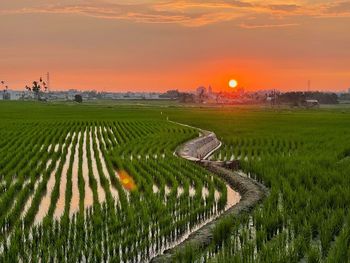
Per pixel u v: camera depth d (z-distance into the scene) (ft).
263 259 37.91
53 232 46.70
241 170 90.48
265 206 54.49
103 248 42.73
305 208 53.01
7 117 274.98
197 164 95.30
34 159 92.94
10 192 63.31
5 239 44.29
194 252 39.01
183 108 480.64
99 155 109.81
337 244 40.04
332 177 71.36
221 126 213.66
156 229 47.88
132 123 225.97
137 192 63.46
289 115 332.39
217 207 60.29
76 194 67.51
